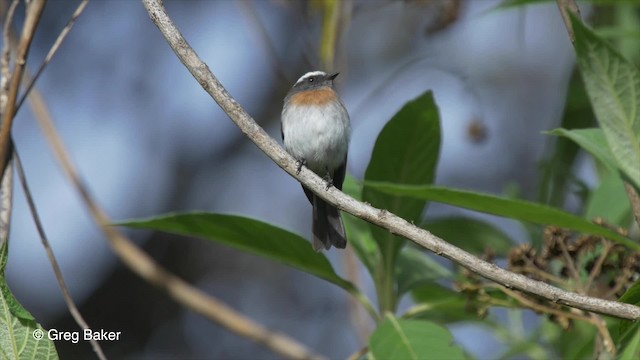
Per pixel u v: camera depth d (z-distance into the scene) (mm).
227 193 20172
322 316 19453
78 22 19375
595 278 8094
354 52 19891
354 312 11141
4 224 7691
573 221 6879
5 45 8188
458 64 19078
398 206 8930
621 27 11117
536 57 19578
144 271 11312
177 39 6824
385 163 8758
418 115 8367
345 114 12047
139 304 18984
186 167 20141
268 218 20109
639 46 10984
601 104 6227
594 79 6141
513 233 15727
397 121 8406
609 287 8125
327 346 19078
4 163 7762
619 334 6715
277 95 20188
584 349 9305
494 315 10633
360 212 6617
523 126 19422
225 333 19047
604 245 7805
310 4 12547
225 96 6867
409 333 7969
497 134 19438
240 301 19672
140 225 8633
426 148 8648
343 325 19219
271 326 19391
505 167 19297
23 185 7902
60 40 8102
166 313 19031
